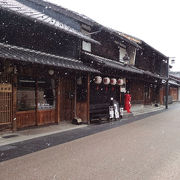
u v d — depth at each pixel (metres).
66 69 12.26
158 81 30.75
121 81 18.39
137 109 24.73
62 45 13.41
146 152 8.05
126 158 7.30
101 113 16.38
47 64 9.93
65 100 14.56
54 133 11.17
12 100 10.62
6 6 9.05
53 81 13.34
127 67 19.58
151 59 30.34
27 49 11.10
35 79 12.06
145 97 29.50
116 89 19.25
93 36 16.72
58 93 13.44
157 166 6.59
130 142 9.57
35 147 8.46
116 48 20.25
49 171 6.06
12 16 10.20
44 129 11.96
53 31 12.65
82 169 6.25
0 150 7.96
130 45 21.78
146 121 16.61
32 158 7.15
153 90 33.00
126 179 5.61
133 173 6.01
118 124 14.81
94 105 15.20
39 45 11.88
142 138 10.45
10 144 8.79
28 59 9.11
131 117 19.00
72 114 14.96
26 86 11.60
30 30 11.30
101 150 8.23
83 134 11.16
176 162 6.99
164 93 36.62
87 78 14.23
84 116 14.38
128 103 20.22
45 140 9.62
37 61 9.50
